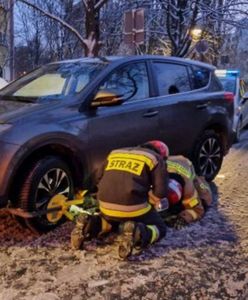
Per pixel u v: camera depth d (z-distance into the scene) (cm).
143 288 319
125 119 461
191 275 340
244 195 554
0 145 365
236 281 333
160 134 505
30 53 1992
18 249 374
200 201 468
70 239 395
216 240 406
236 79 1027
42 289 313
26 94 468
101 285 321
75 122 414
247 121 1158
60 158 411
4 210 418
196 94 568
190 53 1424
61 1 1647
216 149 612
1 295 304
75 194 432
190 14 1362
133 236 355
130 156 376
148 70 511
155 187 376
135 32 895
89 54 904
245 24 1398
